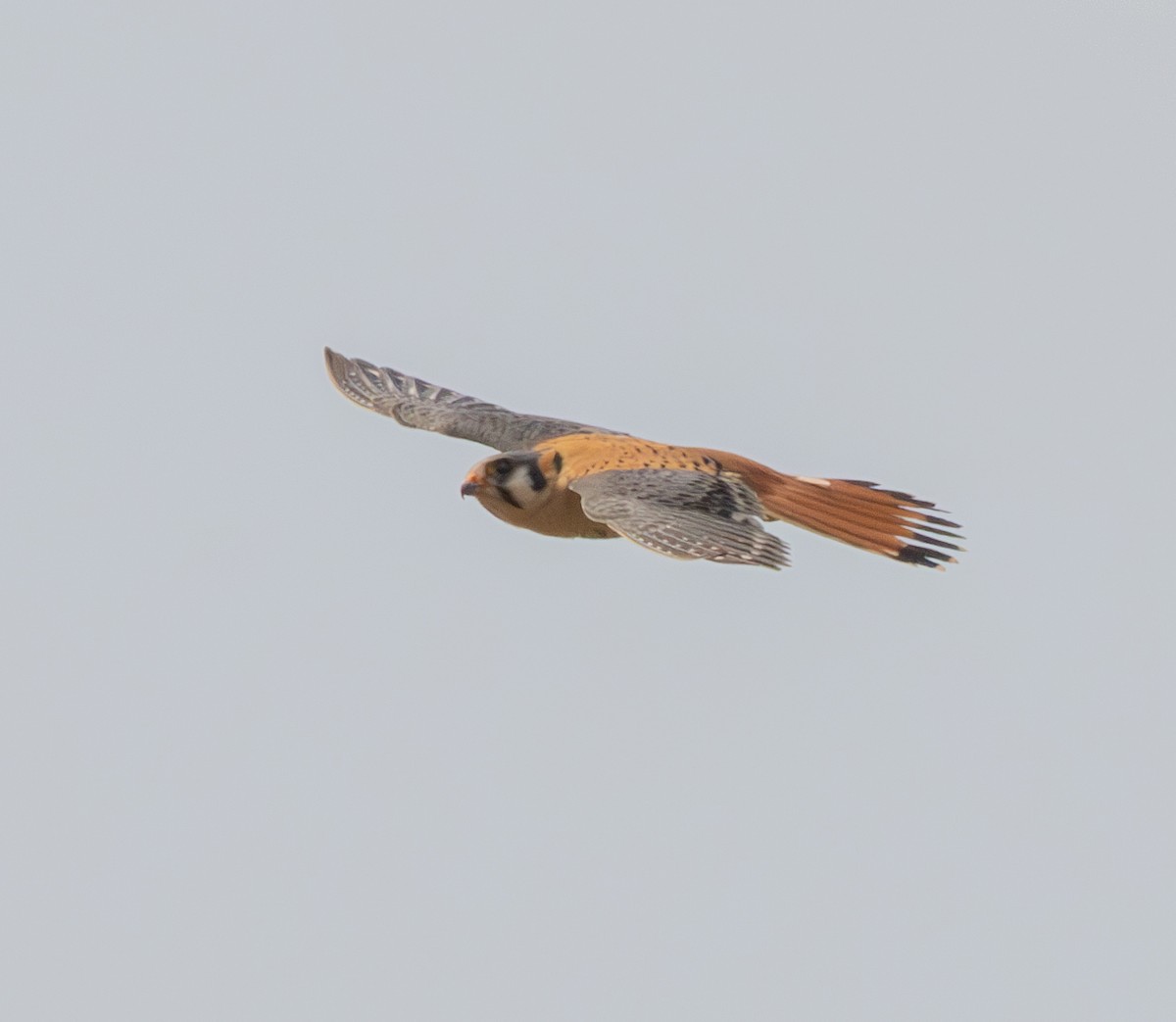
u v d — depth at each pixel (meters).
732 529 14.04
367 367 19.22
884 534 15.92
